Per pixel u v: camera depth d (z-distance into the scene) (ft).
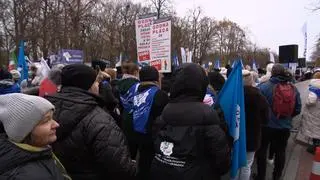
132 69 18.92
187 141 11.62
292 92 21.61
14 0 120.47
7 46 130.41
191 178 11.51
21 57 36.83
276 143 22.09
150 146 16.28
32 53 122.93
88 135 10.53
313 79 30.22
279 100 21.27
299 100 22.07
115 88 21.91
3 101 7.97
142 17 24.77
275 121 21.36
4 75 32.35
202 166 11.66
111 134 10.64
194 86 12.06
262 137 21.31
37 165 7.71
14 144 7.78
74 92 11.10
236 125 14.73
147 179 16.46
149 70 16.58
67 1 123.13
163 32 23.31
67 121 10.55
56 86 16.31
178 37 166.40
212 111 11.93
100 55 153.99
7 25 126.21
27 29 122.42
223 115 14.70
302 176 24.62
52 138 8.25
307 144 33.37
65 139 10.63
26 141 7.95
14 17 121.19
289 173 25.13
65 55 34.88
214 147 11.57
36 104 7.92
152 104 16.02
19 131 7.78
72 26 123.03
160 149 12.00
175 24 168.96
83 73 11.23
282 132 21.66
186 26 195.21
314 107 30.07
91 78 11.41
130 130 16.65
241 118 15.07
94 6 137.90
